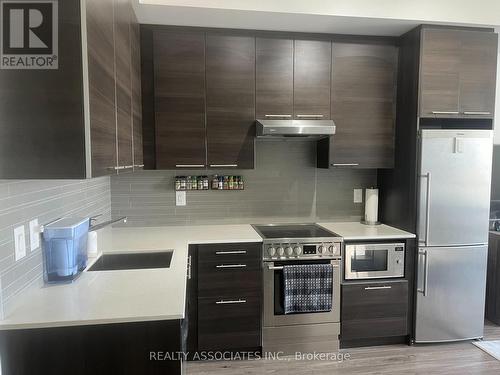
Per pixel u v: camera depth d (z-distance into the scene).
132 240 2.44
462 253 2.68
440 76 2.61
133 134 2.11
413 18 2.48
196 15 2.38
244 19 2.46
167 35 2.56
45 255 1.57
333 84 2.76
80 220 1.71
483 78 2.66
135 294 1.46
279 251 2.50
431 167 2.60
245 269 2.49
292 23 2.53
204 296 2.46
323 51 2.73
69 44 1.13
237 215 3.08
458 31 2.60
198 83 2.62
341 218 3.22
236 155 2.69
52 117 1.14
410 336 2.72
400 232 2.72
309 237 2.57
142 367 1.29
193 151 2.65
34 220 1.48
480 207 2.67
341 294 2.61
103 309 1.32
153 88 2.59
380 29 2.66
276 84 2.69
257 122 2.65
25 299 1.40
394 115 2.86
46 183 1.60
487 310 3.21
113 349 1.28
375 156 2.86
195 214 3.03
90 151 1.16
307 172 3.14
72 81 1.13
